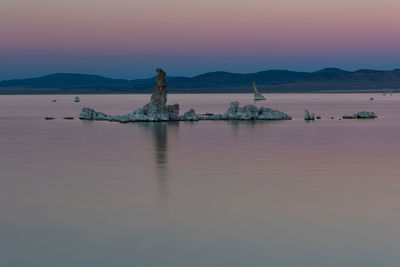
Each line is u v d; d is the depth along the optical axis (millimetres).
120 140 77625
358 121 120062
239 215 32844
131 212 33781
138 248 27109
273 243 27625
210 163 53344
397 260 25297
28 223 31609
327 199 36750
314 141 74812
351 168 49844
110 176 46250
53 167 51594
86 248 27156
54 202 36688
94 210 34375
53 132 93375
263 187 40969
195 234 29172
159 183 42875
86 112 135000
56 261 25500
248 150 64125
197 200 36812
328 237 28500
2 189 41094
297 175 46094
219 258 25688
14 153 62719
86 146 69875
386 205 35000
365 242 27688
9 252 26734
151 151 63781
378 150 63875
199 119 126250
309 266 24672
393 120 123438
